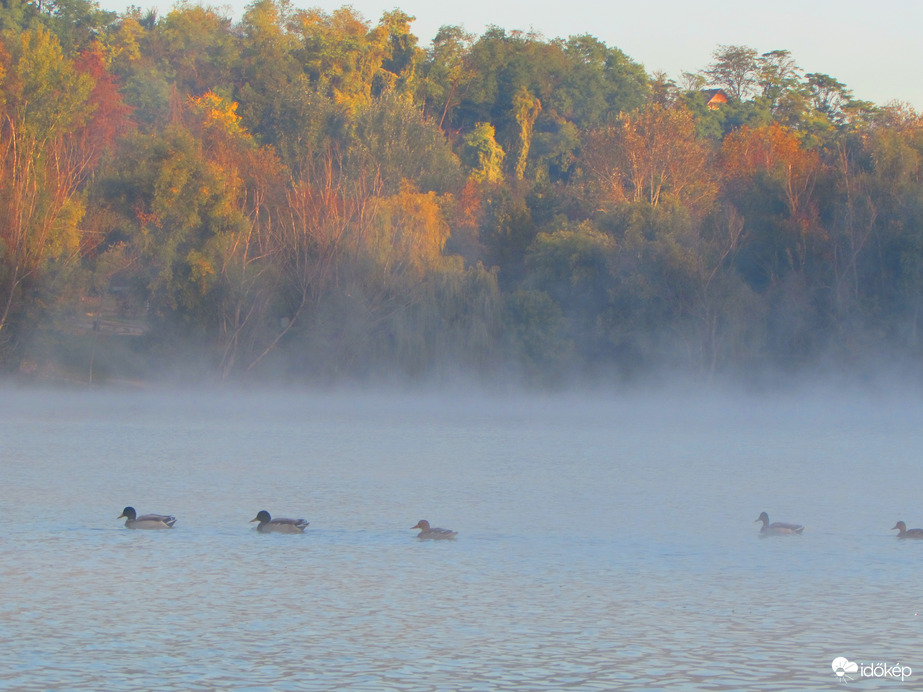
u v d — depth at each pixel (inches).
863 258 6225.4
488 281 5984.3
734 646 1327.5
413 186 7022.6
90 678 1199.6
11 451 3494.1
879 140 6348.4
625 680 1206.3
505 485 2785.4
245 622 1424.7
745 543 1980.8
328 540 1990.7
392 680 1199.6
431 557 1844.2
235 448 3666.3
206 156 6392.7
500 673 1226.0
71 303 5684.1
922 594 1588.3
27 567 1728.6
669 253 6003.9
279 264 6028.5
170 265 5816.9
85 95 5925.2
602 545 1959.9
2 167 5556.1
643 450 3725.4
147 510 2299.5
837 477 2999.5
